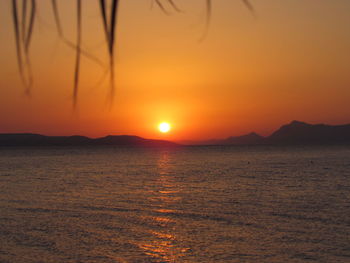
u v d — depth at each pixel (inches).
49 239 796.6
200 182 1892.2
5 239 795.4
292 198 1339.8
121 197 1401.3
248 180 1959.9
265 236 819.4
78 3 32.3
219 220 985.5
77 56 32.3
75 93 32.7
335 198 1323.8
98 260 669.3
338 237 799.7
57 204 1237.1
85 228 898.1
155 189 1628.9
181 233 853.2
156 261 667.4
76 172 2566.4
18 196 1424.7
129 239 804.6
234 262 657.0
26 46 31.6
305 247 734.5
